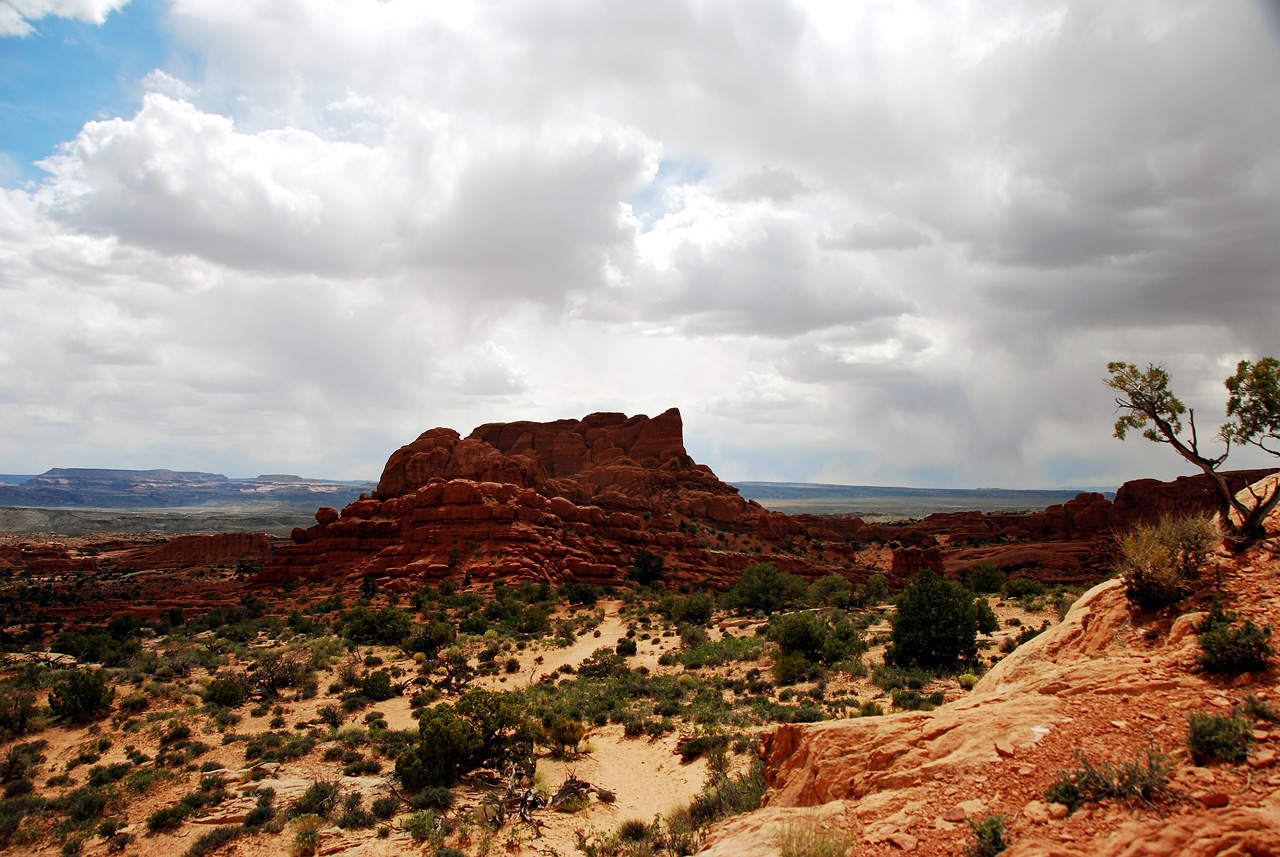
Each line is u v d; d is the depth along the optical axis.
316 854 20.12
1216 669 9.17
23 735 32.62
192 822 23.16
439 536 104.25
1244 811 6.53
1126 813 7.12
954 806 8.31
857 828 8.60
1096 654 11.45
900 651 40.69
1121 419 13.80
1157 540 11.70
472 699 28.58
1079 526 150.25
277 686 44.50
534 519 109.00
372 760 29.70
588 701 38.88
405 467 144.00
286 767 28.97
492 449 147.88
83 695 34.97
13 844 22.33
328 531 119.31
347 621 69.69
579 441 180.25
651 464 170.88
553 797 24.00
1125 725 8.66
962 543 161.00
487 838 20.61
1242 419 12.51
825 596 94.00
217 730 34.41
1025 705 9.84
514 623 69.94
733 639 56.12
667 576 117.88
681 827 18.62
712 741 27.92
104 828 22.48
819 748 10.97
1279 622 9.39
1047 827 7.33
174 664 47.03
